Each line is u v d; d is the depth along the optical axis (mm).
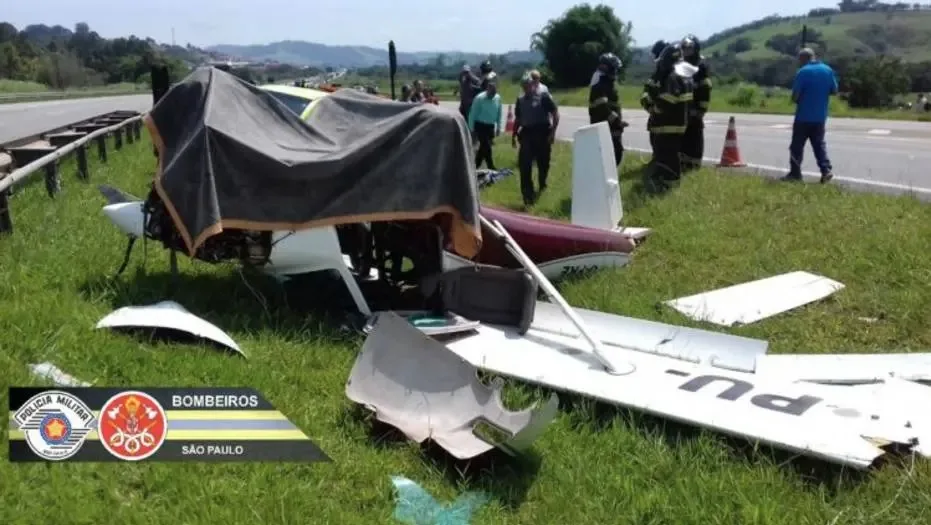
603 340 5164
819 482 3541
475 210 5250
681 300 6297
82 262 6031
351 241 5879
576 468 3631
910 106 34625
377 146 5105
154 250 6531
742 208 9016
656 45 10680
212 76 5465
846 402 4164
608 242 6996
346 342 4992
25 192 9070
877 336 5648
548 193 10625
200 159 5035
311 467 3461
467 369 4047
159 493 3172
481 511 3316
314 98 6020
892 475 3496
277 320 5246
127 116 18672
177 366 4230
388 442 3822
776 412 3979
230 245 5426
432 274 5570
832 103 30812
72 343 4289
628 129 21969
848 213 8422
